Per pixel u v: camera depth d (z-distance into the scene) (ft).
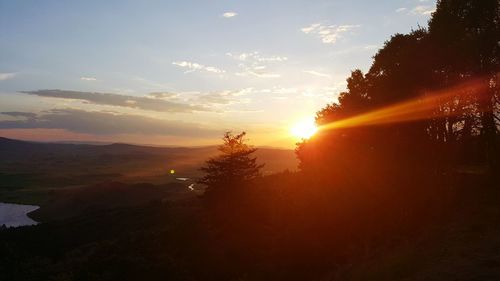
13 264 129.49
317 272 65.26
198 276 83.46
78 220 208.85
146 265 81.71
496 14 86.84
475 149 106.01
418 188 85.30
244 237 99.09
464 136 94.99
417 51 97.66
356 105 113.50
